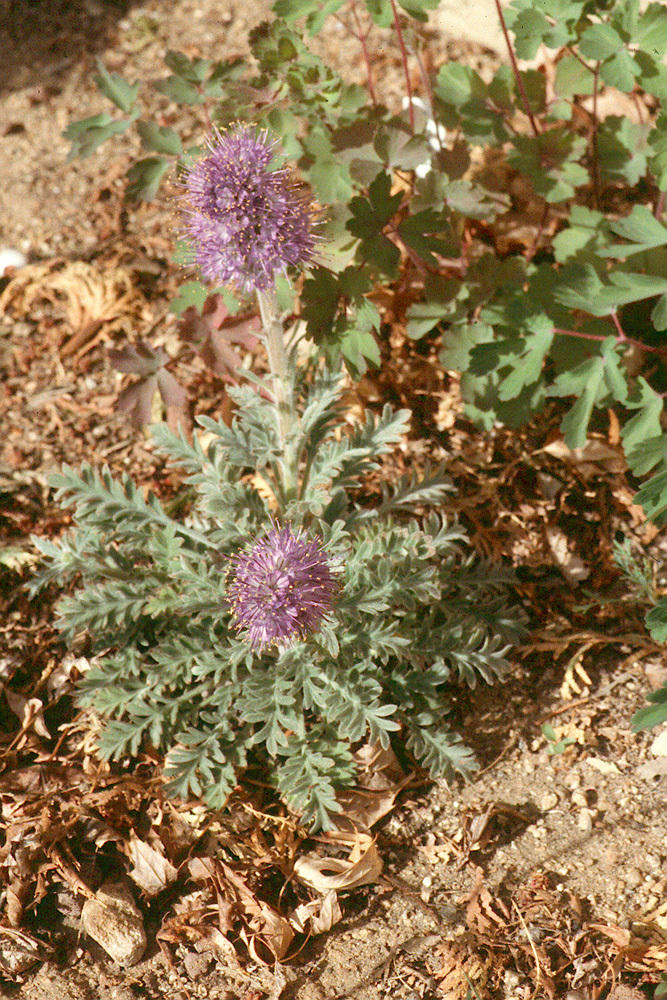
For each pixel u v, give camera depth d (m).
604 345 0.84
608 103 1.00
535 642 0.88
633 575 0.86
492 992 0.79
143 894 0.82
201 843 0.83
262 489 0.91
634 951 0.79
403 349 0.95
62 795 0.84
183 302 0.90
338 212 0.88
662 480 0.82
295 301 0.96
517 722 0.86
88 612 0.83
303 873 0.82
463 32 1.06
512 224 0.96
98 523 0.85
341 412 0.89
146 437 0.94
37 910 0.82
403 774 0.84
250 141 0.77
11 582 0.90
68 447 0.94
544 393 0.89
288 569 0.77
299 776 0.82
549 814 0.83
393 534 0.83
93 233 1.01
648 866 0.82
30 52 1.12
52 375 0.96
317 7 0.87
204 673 0.82
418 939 0.81
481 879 0.82
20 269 1.00
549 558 0.90
